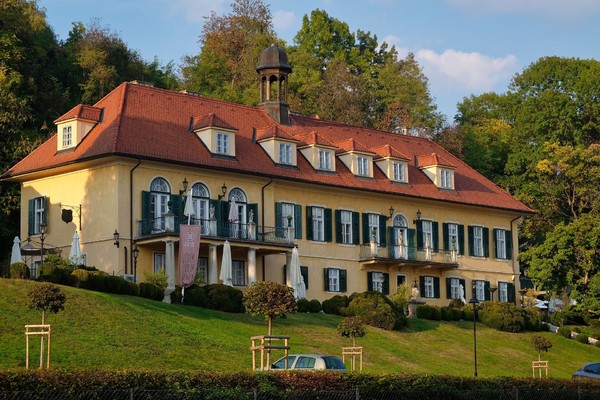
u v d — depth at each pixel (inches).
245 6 4820.4
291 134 3021.7
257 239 2687.0
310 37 4923.7
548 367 2591.0
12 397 1111.0
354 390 1401.3
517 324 2854.3
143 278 2504.9
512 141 4244.6
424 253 3122.5
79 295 1968.5
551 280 3297.2
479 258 3304.6
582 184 3789.4
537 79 4338.1
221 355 1900.8
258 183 2751.0
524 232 3890.3
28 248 2532.0
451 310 2844.5
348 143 3019.2
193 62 4685.0
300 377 1378.0
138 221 2516.0
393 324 2527.1
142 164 2534.5
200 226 2427.4
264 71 3088.1
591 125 4062.5
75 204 2605.8
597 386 1761.8
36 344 1720.0
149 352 1807.3
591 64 4276.6
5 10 3403.1
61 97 3511.3
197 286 2356.1
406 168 3142.2
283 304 1897.1
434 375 1539.1
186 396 1227.2
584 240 3230.8
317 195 2901.1
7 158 2974.9
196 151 2645.2
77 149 2598.4
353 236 2974.9
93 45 3895.2
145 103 2719.0
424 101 4498.0
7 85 3169.3
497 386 1616.6
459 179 3344.0
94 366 1678.2
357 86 4439.0
